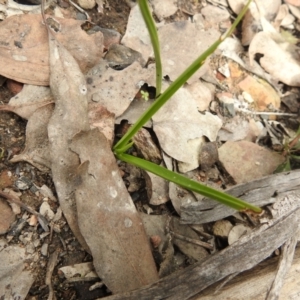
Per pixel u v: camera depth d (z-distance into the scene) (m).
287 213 0.12
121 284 0.11
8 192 0.12
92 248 0.11
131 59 0.14
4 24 0.13
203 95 0.15
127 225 0.12
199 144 0.14
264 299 0.11
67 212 0.12
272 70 0.17
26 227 0.12
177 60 0.15
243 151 0.15
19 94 0.12
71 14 0.15
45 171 0.12
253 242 0.11
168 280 0.11
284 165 0.15
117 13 0.15
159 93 0.13
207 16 0.17
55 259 0.12
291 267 0.12
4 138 0.12
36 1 0.14
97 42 0.14
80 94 0.12
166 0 0.16
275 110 0.17
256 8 0.18
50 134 0.12
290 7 0.19
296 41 0.19
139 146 0.13
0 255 0.11
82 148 0.12
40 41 0.13
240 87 0.16
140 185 0.13
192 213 0.13
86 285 0.12
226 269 0.11
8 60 0.12
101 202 0.12
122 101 0.13
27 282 0.11
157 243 0.13
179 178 0.11
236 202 0.10
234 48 0.17
